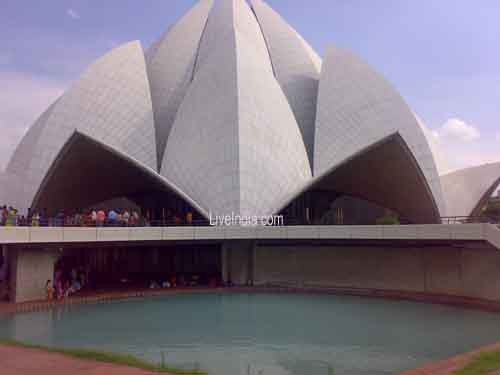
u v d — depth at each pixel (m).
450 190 30.11
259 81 27.80
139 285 21.55
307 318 13.66
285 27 37.31
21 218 20.12
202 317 13.83
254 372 8.34
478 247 17.16
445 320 13.36
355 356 9.46
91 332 11.75
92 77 28.23
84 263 25.34
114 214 20.38
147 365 7.72
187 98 28.42
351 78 29.67
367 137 27.78
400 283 19.47
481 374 6.87
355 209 33.66
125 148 27.70
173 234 20.06
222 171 24.72
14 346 8.95
